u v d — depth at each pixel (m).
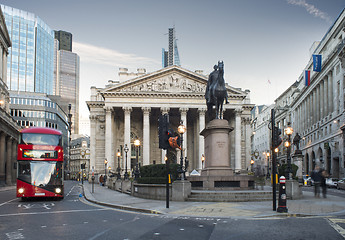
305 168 91.00
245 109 96.62
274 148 19.70
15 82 186.00
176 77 86.06
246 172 81.94
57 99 155.50
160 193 27.42
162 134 21.97
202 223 15.66
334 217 17.17
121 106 83.88
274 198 19.27
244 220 16.31
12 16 188.62
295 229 13.98
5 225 15.95
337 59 65.12
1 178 68.88
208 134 28.91
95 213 20.19
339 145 62.94
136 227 14.93
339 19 66.62
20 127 87.62
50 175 29.52
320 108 78.88
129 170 81.94
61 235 13.40
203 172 29.64
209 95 29.31
